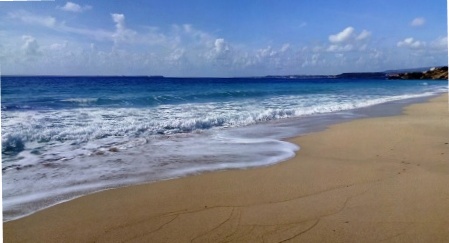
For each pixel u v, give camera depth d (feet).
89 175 18.53
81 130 29.63
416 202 14.66
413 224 12.70
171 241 11.68
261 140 28.53
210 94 75.87
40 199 15.16
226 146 26.07
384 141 27.25
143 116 38.81
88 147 24.76
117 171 19.30
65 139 26.71
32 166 19.94
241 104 56.18
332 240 11.72
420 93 99.66
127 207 14.35
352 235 12.01
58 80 131.23
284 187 16.72
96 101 54.13
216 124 36.78
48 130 28.86
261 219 13.24
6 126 29.45
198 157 22.59
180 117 38.63
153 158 22.21
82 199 15.20
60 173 18.79
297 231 12.34
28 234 12.09
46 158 21.63
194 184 17.21
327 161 21.62
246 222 13.01
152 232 12.28
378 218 13.23
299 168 20.08
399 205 14.38
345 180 17.70
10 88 84.64
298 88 118.52
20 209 14.10
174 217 13.43
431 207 14.14
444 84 174.60
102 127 31.37
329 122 39.29
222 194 15.84
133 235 12.08
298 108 51.70
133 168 19.92
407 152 23.36
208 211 13.97
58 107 45.47
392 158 21.90
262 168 20.11
